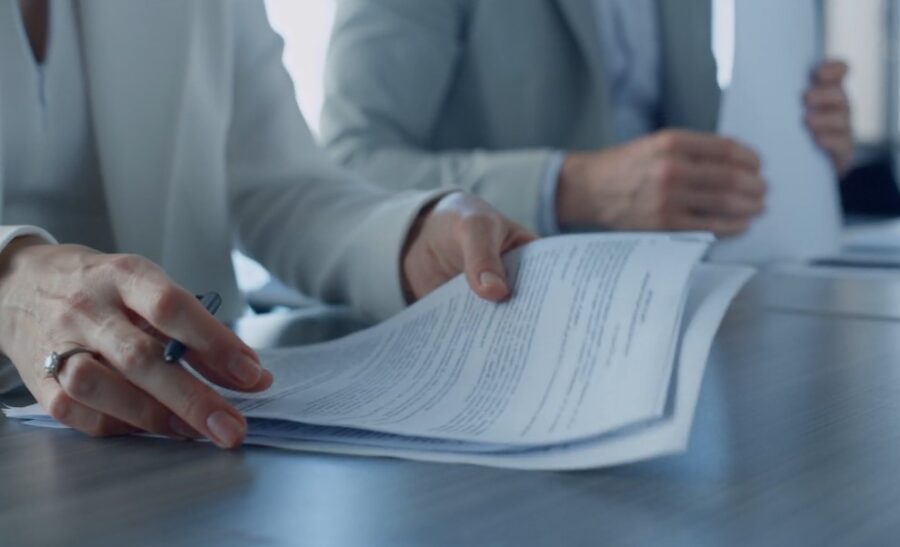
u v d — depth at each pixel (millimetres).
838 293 1146
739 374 715
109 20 1050
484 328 689
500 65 1854
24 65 1007
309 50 2342
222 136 1120
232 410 562
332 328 1005
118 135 1062
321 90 1877
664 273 629
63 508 458
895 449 513
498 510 432
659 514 422
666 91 1879
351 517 430
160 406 571
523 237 815
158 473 508
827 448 517
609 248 696
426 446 525
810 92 1543
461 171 1623
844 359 765
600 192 1520
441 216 886
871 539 387
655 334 565
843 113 1559
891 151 3314
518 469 488
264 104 1188
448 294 760
